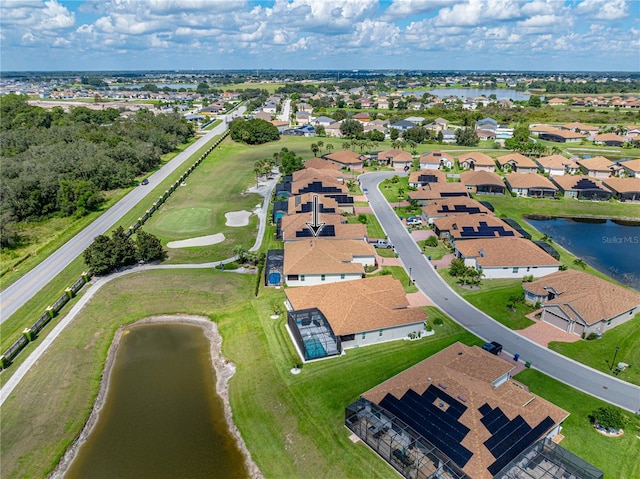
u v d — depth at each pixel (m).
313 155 152.25
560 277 60.09
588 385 43.94
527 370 46.06
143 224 90.56
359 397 41.81
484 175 113.38
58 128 157.88
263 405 42.34
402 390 39.00
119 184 116.19
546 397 41.94
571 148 162.62
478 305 59.59
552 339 51.81
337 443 37.19
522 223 93.00
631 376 45.34
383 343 51.34
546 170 129.00
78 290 64.19
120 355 51.88
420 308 56.97
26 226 90.81
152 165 139.12
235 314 58.19
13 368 48.16
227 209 99.31
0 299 61.84
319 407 41.31
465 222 80.31
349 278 65.75
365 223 89.94
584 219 97.56
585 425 38.59
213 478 35.34
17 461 37.12
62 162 111.12
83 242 81.50
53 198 97.31
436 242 79.19
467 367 42.00
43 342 52.56
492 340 51.56
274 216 90.81
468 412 35.31
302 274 64.31
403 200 105.44
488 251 69.81
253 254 71.62
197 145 172.88
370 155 147.12
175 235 84.44
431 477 32.78
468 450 32.53
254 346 51.19
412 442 35.28
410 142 165.12
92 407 43.62
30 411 42.41
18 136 145.12
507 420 34.97
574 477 32.19
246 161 146.38
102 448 38.62
